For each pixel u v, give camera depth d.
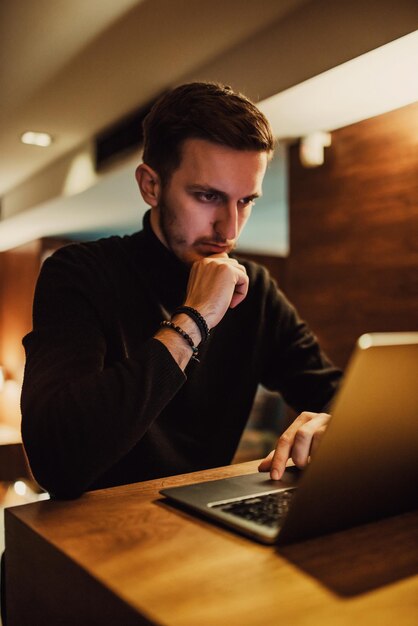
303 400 1.37
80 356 0.96
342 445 0.56
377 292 2.13
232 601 0.47
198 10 1.91
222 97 1.06
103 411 0.81
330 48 1.77
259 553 0.57
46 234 5.35
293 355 1.43
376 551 0.58
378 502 0.65
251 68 2.10
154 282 1.22
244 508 0.68
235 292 1.02
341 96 1.98
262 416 4.84
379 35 1.61
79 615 0.54
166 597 0.47
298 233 2.48
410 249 2.01
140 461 1.13
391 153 2.09
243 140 1.03
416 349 0.57
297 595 0.48
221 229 1.09
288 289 2.52
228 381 1.33
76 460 0.79
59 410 0.81
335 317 2.31
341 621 0.43
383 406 0.57
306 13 1.86
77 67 2.33
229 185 1.05
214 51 2.21
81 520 0.68
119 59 2.26
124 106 2.73
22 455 4.26
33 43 2.13
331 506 0.60
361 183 2.20
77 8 1.90
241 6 1.88
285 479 0.82
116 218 4.54
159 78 2.43
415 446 0.64
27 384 0.91
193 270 0.99
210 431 1.28
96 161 3.19
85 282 1.12
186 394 1.23
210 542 0.60
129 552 0.57
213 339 1.30
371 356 0.53
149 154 1.16
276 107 2.09
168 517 0.69
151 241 1.22
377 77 1.82
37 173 4.02
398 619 0.44
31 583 0.65
